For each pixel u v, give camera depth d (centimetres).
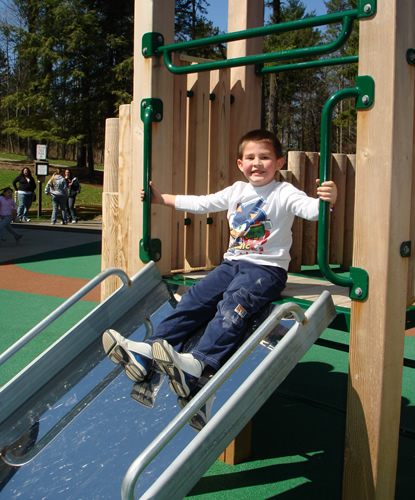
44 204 2434
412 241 222
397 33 200
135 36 296
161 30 290
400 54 202
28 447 225
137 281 284
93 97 3288
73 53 3269
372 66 205
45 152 1925
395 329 214
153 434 211
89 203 2669
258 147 259
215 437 180
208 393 177
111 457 207
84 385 250
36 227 1625
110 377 251
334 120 3853
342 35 216
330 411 251
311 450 319
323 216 215
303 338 210
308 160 641
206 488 276
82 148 3794
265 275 245
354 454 221
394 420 220
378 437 214
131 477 158
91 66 3200
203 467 176
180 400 222
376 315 211
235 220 265
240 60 251
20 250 1151
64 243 1273
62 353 262
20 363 458
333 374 447
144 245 293
